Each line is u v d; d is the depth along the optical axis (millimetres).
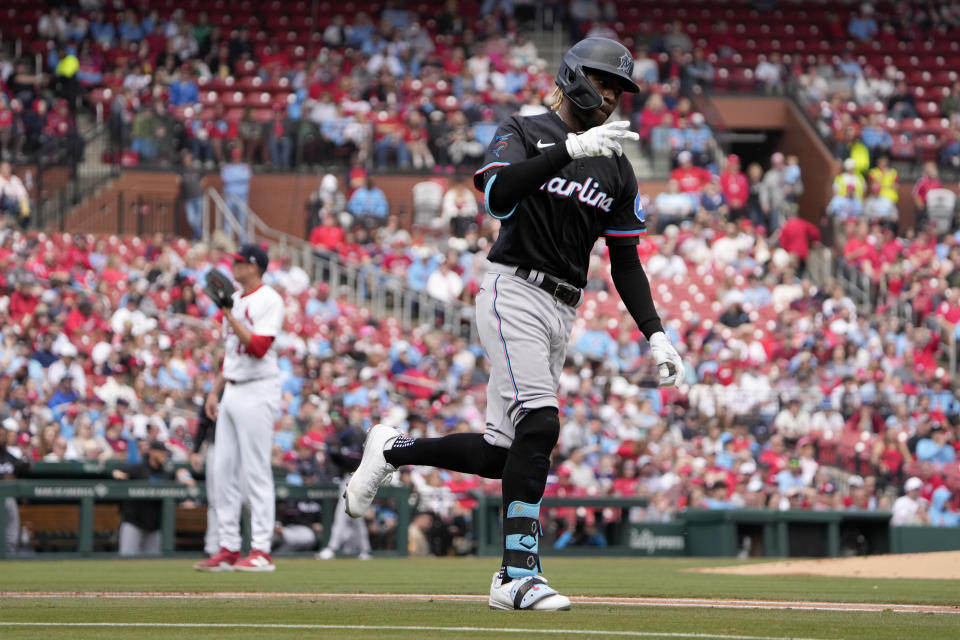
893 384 64438
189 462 40562
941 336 73250
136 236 73812
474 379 62031
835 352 66125
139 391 50938
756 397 61312
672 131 83312
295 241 77250
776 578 26656
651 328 16250
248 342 26969
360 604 16578
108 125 77938
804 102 93188
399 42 91438
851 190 85500
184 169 76812
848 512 44438
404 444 16609
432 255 72312
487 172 15227
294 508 41156
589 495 51094
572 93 15570
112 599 17922
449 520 46406
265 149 80375
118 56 87125
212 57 89312
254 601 17375
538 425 15203
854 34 104500
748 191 82938
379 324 66125
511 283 15438
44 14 89625
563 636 11641
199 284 63000
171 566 31109
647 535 44906
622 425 57812
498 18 97562
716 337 67062
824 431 60531
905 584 23688
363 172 77625
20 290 55719
